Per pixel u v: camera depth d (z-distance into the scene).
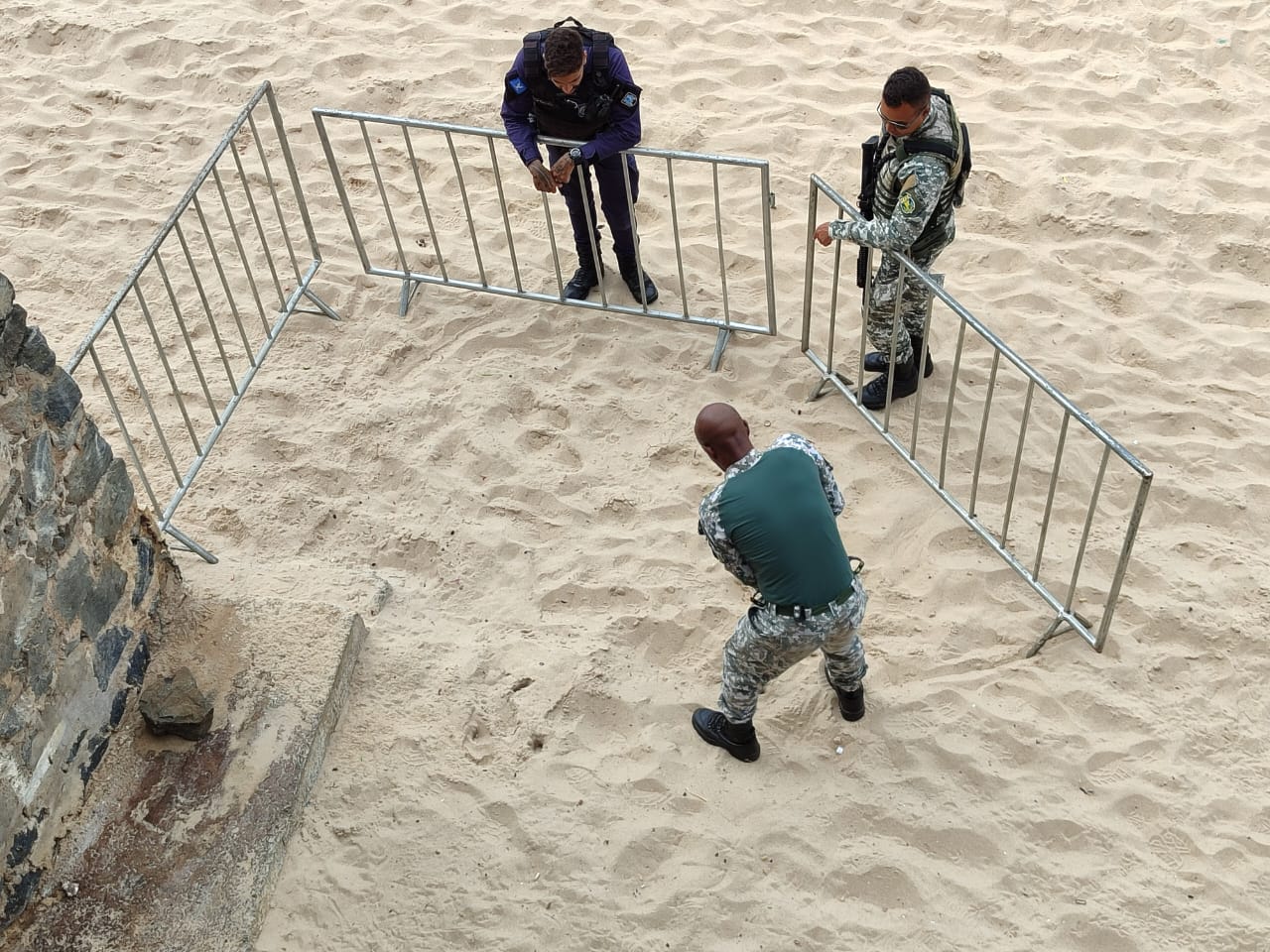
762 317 6.35
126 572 4.43
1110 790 4.36
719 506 3.92
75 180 7.44
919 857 4.21
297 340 6.31
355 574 5.11
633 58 8.14
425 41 8.46
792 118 7.64
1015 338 6.21
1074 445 5.64
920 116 4.70
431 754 4.50
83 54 8.50
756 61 8.05
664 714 4.63
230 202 7.27
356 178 7.39
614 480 5.54
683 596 5.02
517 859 4.21
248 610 4.78
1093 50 8.04
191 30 8.59
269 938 3.98
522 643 4.86
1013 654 4.80
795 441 4.02
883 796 4.36
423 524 5.37
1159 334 6.23
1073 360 6.07
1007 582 5.05
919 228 4.86
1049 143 7.36
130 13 8.77
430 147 7.61
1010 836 4.24
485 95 7.97
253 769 4.25
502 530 5.33
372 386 6.05
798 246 6.80
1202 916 4.01
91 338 4.77
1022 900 4.09
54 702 3.98
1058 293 6.46
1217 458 5.56
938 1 8.41
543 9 8.62
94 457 4.21
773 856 4.21
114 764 4.28
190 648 4.64
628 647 4.86
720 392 5.97
